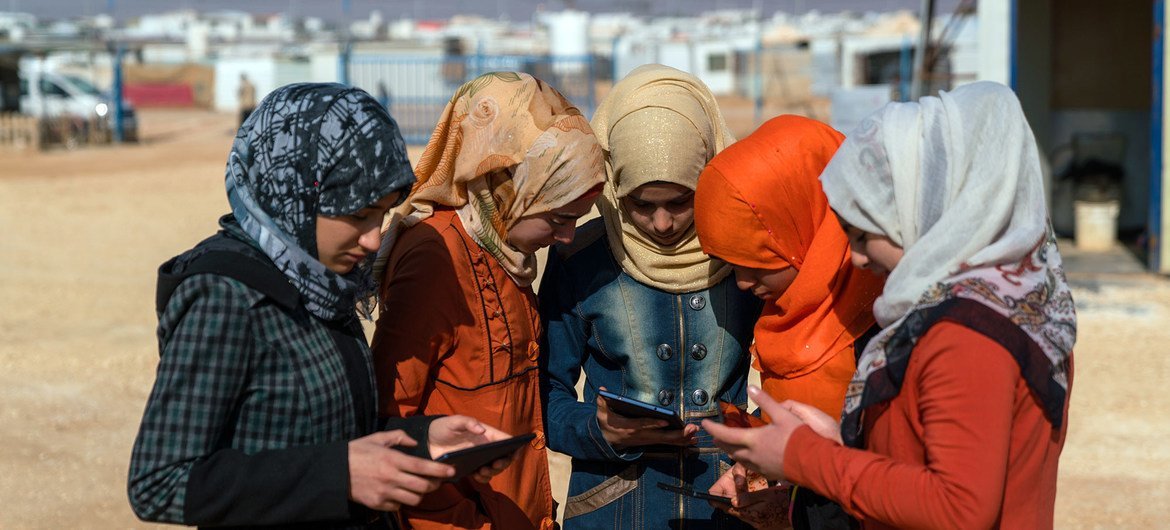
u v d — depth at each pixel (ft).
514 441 7.22
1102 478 18.98
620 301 9.58
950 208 6.63
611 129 9.27
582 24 142.72
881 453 6.91
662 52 168.25
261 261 6.98
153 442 6.68
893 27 146.92
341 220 6.99
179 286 6.84
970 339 6.30
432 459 7.30
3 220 51.01
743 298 9.64
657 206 9.07
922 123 6.78
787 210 8.38
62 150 90.12
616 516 9.63
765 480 8.76
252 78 172.04
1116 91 43.55
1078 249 42.16
